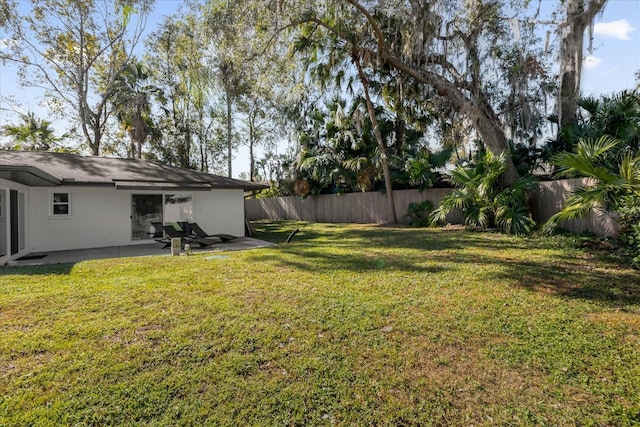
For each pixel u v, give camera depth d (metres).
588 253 7.19
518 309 4.16
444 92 12.03
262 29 11.01
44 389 2.62
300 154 19.00
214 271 6.47
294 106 18.80
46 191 9.87
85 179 9.84
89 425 2.24
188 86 23.09
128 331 3.64
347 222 19.06
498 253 7.59
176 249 8.66
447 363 2.95
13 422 2.26
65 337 3.49
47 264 7.41
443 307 4.27
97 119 20.67
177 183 11.19
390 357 3.06
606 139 8.08
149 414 2.33
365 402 2.45
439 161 14.71
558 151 10.77
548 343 3.28
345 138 17.06
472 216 11.41
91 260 7.90
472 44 11.09
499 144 11.41
